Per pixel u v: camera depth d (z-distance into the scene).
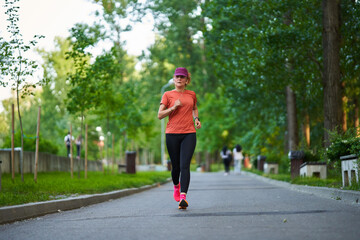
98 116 29.62
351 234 5.25
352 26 18.89
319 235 5.27
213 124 52.44
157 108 55.62
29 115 39.94
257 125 34.84
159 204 10.40
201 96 57.06
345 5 18.92
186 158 8.50
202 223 6.57
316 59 20.30
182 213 7.94
